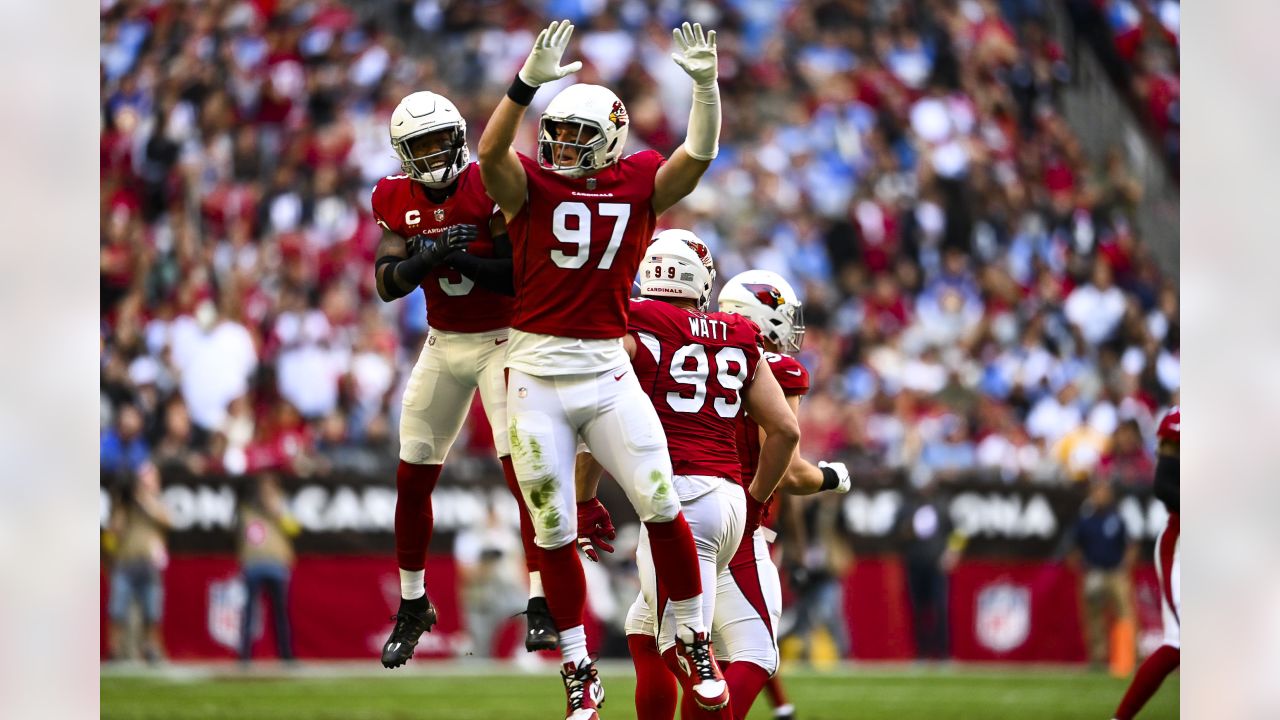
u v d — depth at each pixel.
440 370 18.38
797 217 54.41
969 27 60.91
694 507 17.55
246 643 36.53
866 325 51.69
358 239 50.66
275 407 43.34
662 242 18.70
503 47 57.34
